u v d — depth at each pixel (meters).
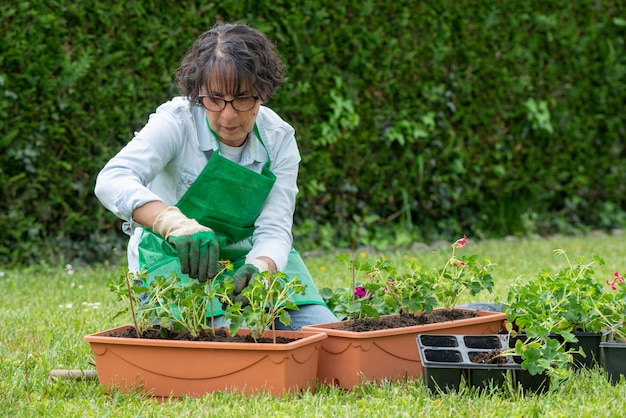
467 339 3.54
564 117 9.91
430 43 8.89
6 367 3.55
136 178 3.48
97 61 7.13
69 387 3.33
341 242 8.60
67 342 4.16
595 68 10.07
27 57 6.85
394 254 8.34
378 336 3.40
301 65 8.09
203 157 3.67
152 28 7.33
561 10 9.78
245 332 3.43
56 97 6.99
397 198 9.07
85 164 7.20
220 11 7.70
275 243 3.72
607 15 10.16
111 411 2.98
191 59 3.41
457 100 9.14
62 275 6.67
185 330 3.38
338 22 8.34
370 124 8.66
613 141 10.38
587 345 3.70
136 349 3.21
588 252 8.20
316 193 8.27
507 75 9.41
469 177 9.37
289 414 2.91
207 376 3.17
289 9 8.00
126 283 3.42
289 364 3.13
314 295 3.88
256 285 3.23
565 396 3.21
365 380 3.37
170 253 3.70
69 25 7.01
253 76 3.31
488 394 3.21
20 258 7.16
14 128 6.86
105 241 7.45
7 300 5.56
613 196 10.49
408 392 3.27
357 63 8.45
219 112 3.38
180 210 3.67
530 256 7.89
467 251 8.33
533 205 9.95
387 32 8.63
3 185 6.91
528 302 3.68
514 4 9.38
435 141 9.02
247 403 3.05
